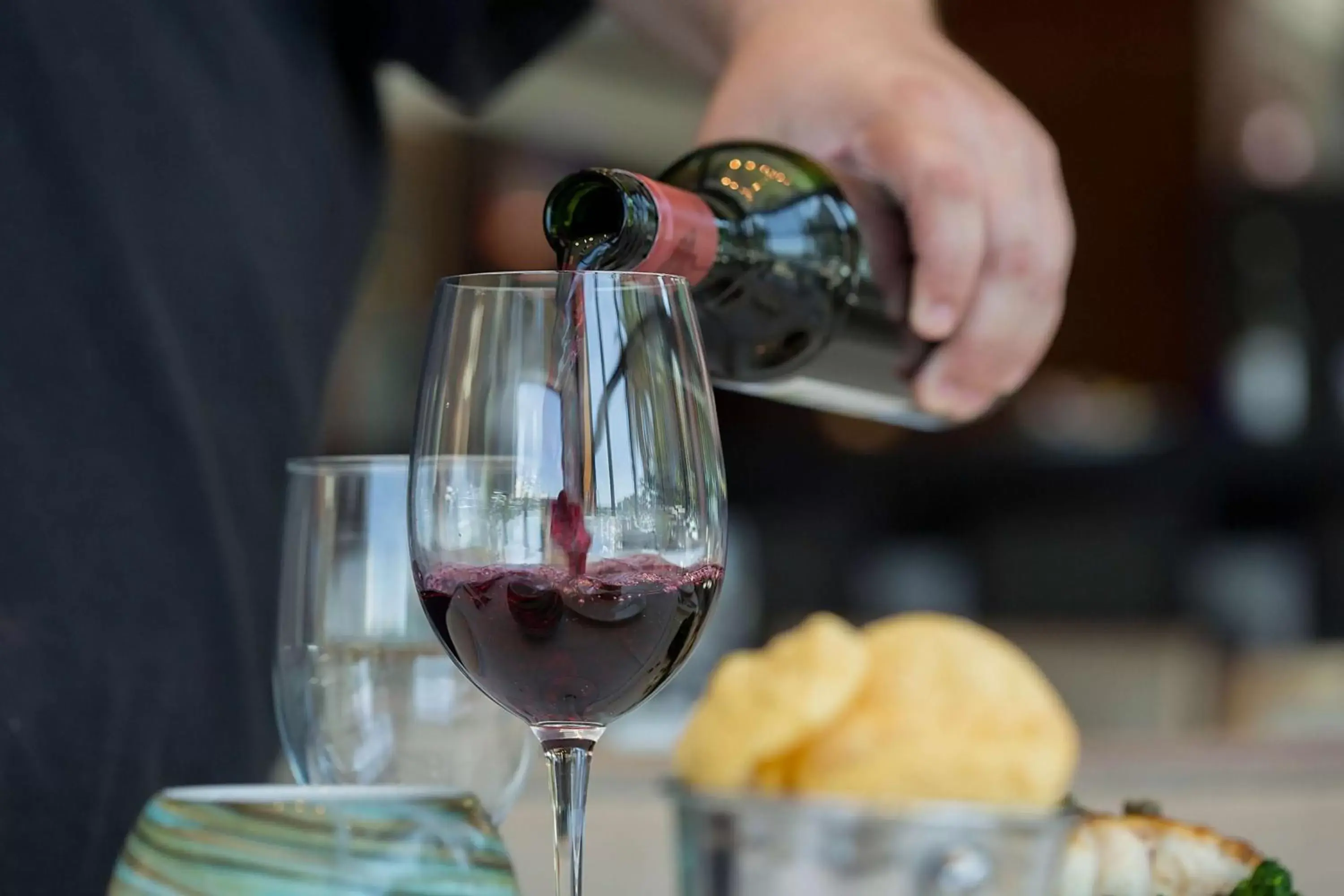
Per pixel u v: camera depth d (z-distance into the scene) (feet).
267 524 4.74
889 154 4.22
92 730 4.05
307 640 3.20
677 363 2.71
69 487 4.15
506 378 2.66
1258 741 6.50
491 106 5.54
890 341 4.38
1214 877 2.87
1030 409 20.34
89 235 4.24
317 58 4.91
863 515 19.57
